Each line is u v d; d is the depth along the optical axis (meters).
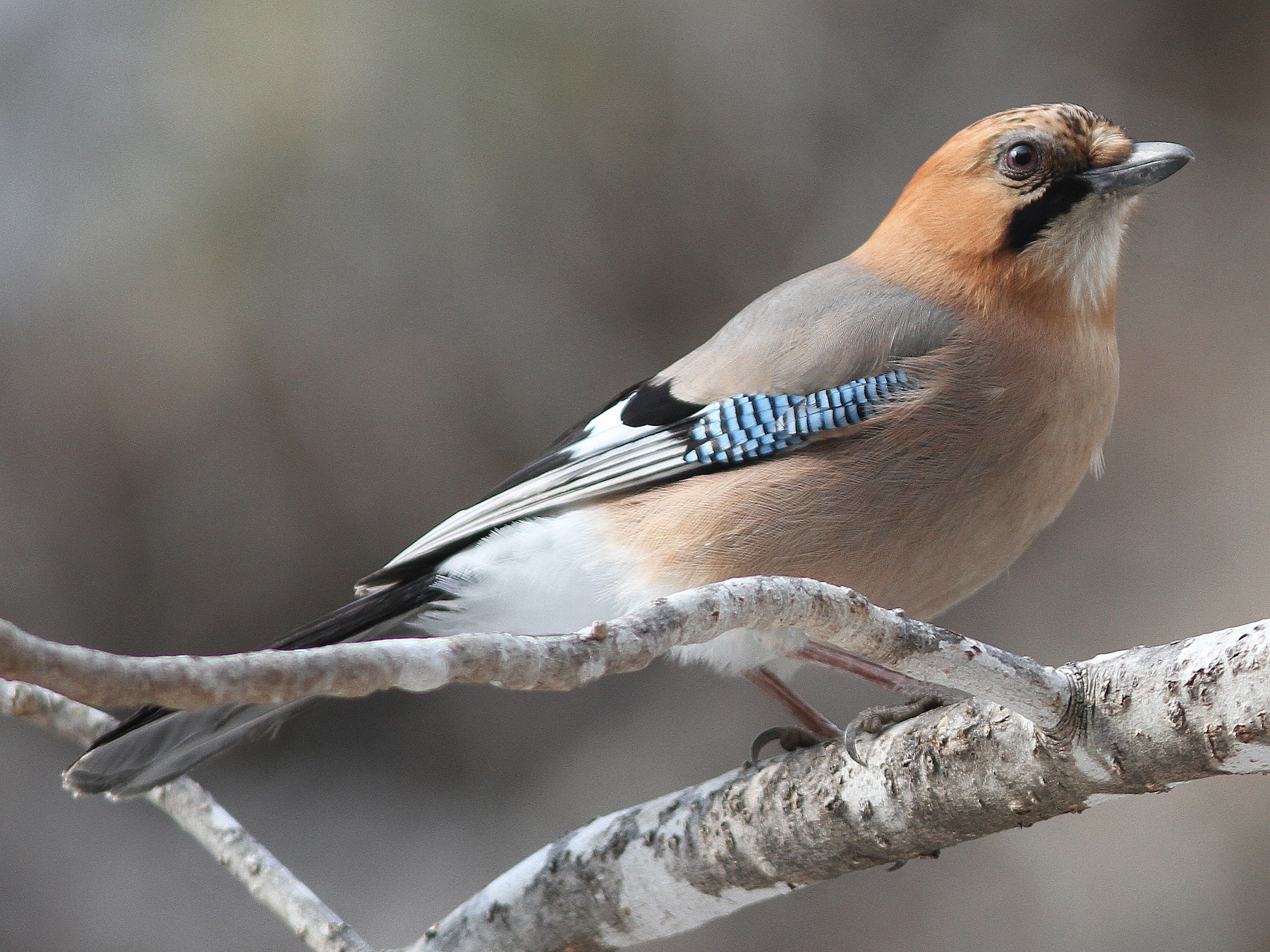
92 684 2.82
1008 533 6.64
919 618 6.95
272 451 12.17
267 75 11.91
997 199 6.59
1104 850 10.21
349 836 11.43
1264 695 3.84
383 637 6.96
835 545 6.41
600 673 3.65
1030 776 4.38
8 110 12.17
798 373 6.51
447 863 11.21
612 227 12.60
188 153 12.00
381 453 12.23
